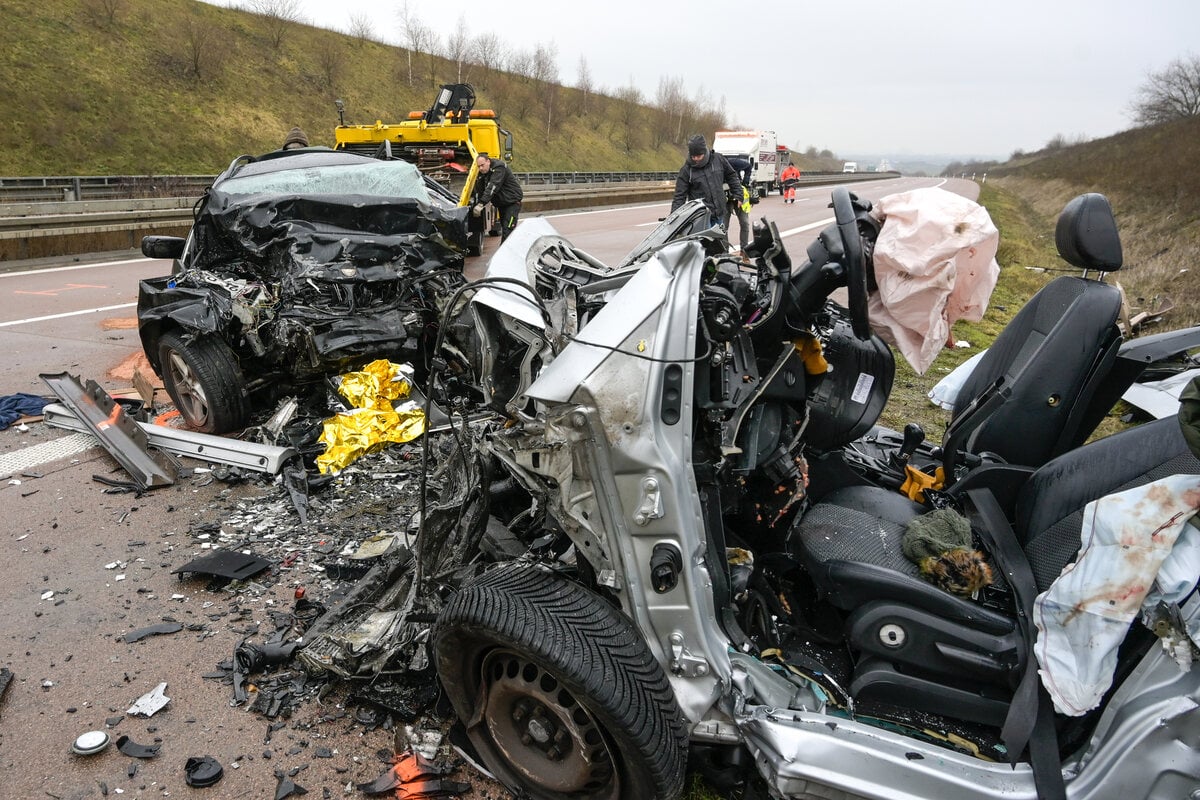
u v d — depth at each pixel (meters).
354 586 3.31
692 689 2.22
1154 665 2.00
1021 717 2.07
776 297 2.53
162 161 28.45
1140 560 1.94
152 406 6.09
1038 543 2.40
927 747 2.14
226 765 2.57
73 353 7.45
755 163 31.03
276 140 34.19
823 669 2.49
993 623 2.25
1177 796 1.95
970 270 2.36
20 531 4.14
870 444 3.64
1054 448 2.67
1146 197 21.80
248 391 5.55
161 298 5.49
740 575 2.53
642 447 2.11
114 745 2.65
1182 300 10.28
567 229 18.92
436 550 2.79
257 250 5.77
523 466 2.32
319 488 4.70
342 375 5.49
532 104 55.91
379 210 6.13
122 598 3.55
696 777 2.50
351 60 46.00
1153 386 3.78
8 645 3.19
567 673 2.05
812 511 2.76
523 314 2.57
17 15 30.47
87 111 28.30
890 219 2.44
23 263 12.56
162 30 36.03
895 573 2.34
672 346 2.15
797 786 2.08
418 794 2.43
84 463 5.03
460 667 2.39
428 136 14.78
